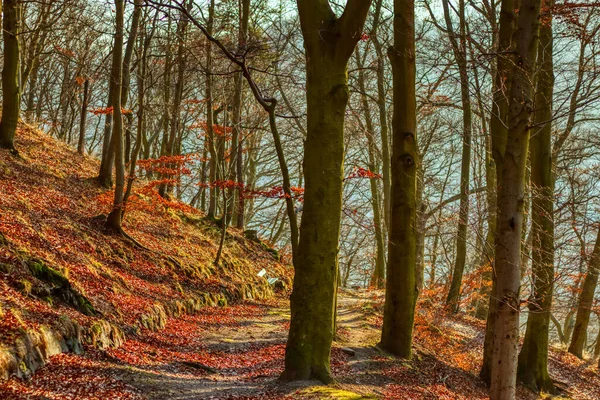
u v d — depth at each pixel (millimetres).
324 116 8750
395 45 12531
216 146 24641
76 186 18328
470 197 10898
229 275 20438
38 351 7457
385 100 22359
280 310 19906
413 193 13102
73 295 10188
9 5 16562
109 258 14555
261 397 7777
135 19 16578
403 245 13281
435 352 15578
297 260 8906
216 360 11078
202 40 19688
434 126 27766
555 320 33219
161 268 16469
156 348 10758
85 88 23688
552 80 13500
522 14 7910
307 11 8836
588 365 19578
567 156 20641
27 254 10250
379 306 21062
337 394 7820
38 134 21875
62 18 22969
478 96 8742
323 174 8734
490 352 14422
